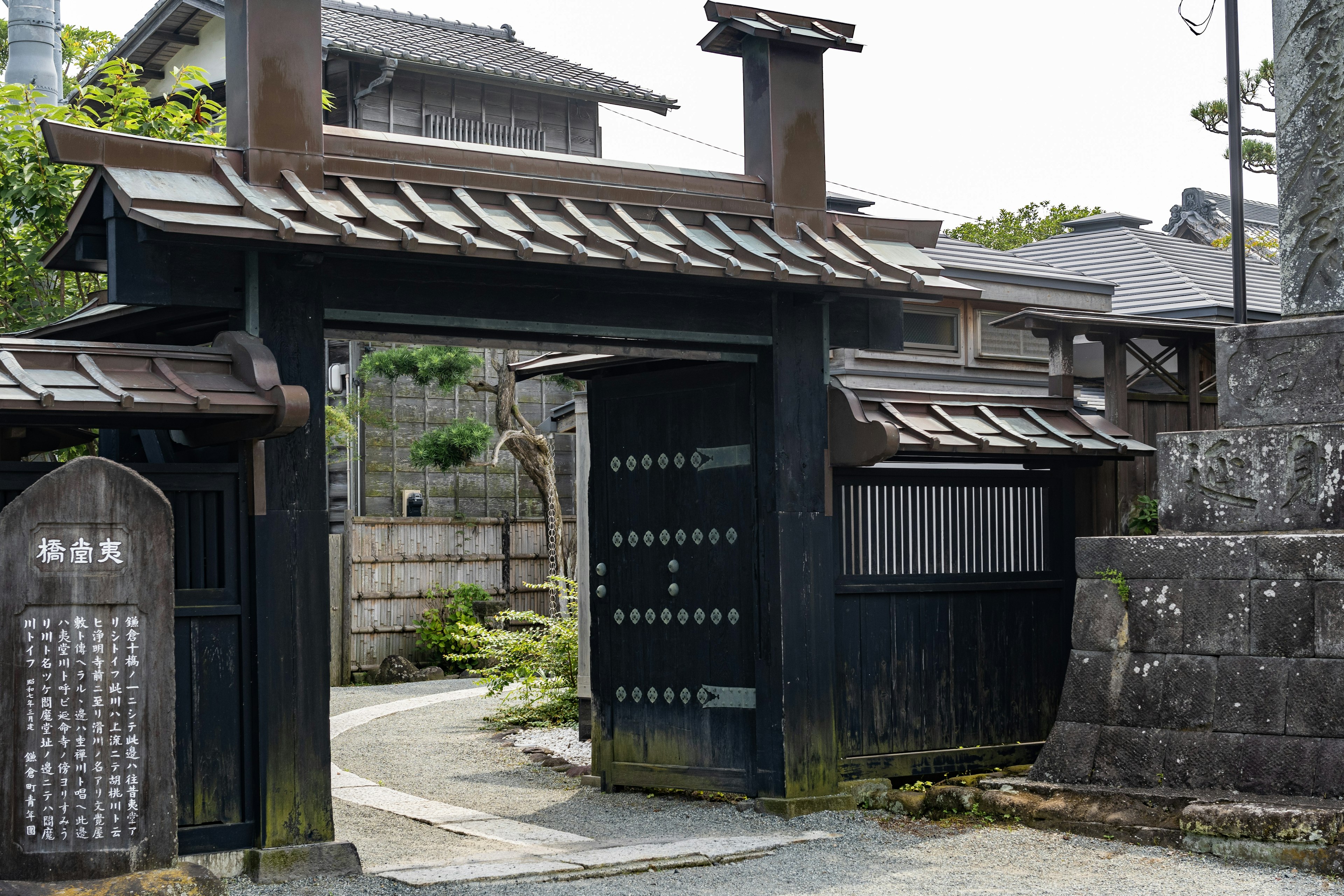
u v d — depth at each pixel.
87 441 8.65
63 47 18.72
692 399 8.55
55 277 11.76
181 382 5.86
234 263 6.34
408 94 19.58
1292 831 6.52
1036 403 9.12
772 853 7.00
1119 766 7.58
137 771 5.50
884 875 6.49
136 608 5.54
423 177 6.91
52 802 5.41
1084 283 14.73
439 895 6.12
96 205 6.27
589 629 9.58
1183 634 7.53
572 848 7.20
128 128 11.02
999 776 8.09
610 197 7.45
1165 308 14.99
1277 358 7.73
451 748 11.43
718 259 7.13
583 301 7.33
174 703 5.64
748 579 8.16
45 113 10.58
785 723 7.87
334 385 20.28
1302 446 7.52
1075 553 8.07
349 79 19.03
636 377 8.88
